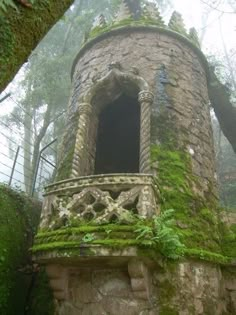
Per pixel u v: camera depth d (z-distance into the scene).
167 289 4.97
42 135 14.42
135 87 7.17
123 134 10.18
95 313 4.96
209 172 6.85
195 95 7.56
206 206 6.26
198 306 5.11
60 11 2.32
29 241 6.68
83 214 4.82
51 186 5.37
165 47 7.79
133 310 4.81
